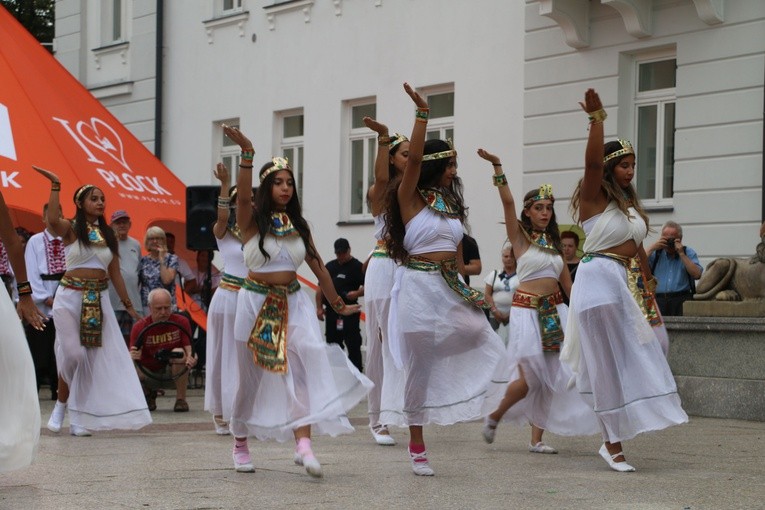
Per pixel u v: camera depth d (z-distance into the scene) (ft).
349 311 25.12
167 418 38.93
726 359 39.01
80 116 57.00
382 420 28.19
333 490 21.56
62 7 87.51
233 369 27.71
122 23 84.17
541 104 55.77
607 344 24.95
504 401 27.91
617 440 24.75
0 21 57.21
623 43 52.47
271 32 71.92
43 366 46.42
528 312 28.19
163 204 56.54
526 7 56.49
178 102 78.74
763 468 25.34
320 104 68.64
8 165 51.37
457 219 24.14
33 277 45.27
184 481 22.66
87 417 32.55
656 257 43.19
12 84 55.11
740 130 48.52
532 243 28.58
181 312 50.65
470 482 22.80
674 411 24.76
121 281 33.63
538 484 22.54
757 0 48.06
